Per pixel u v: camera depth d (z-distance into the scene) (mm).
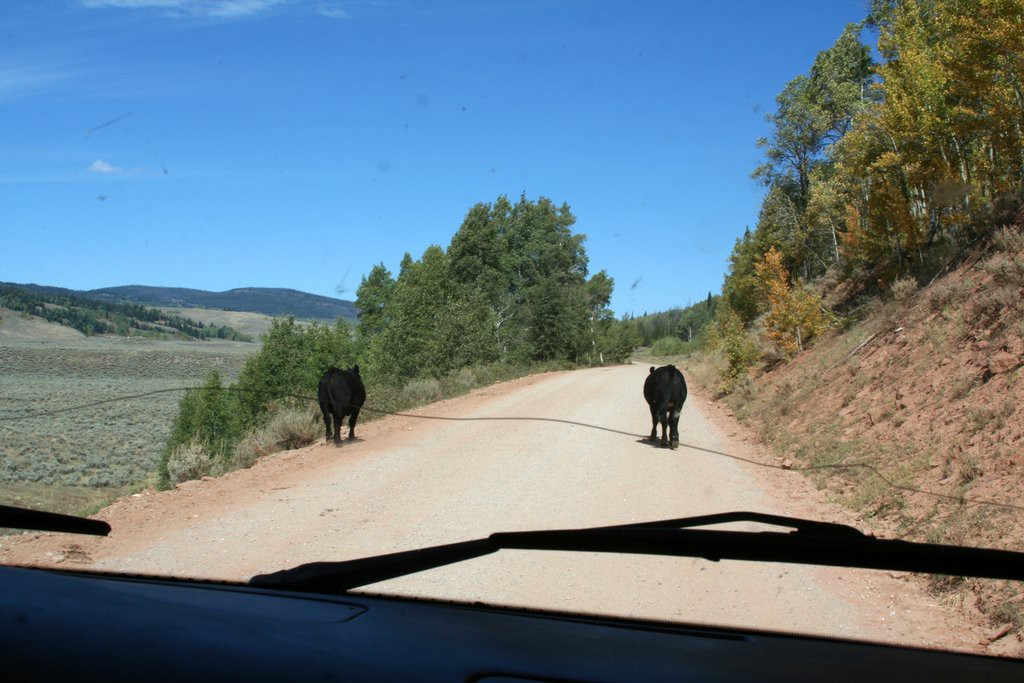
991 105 17109
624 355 65375
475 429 16625
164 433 43750
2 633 1389
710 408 22719
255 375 36062
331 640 1697
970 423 9492
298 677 1358
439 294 35844
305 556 7176
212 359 144625
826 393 15750
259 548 7496
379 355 35344
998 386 9961
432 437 15438
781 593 6176
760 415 18016
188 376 117062
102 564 6996
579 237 64562
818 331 23641
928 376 12094
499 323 49938
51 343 165375
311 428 15617
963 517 7246
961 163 18484
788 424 15477
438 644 1797
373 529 8219
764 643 2303
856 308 24094
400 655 1637
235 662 1393
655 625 2580
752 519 2908
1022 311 11133
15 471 27953
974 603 5730
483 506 9312
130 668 1282
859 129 23156
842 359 17438
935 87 18438
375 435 15883
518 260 57969
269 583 2721
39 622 1480
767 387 21703
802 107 39938
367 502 9578
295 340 36906
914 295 17344
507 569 6766
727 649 2135
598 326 61844
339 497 9891
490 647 1827
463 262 53812
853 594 6184
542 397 24625
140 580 2531
